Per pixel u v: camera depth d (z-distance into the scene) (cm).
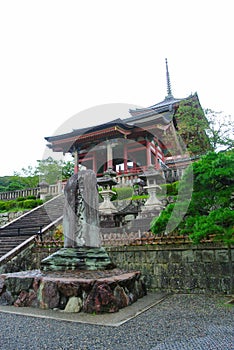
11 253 668
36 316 363
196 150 1382
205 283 533
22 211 1298
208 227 438
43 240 746
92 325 327
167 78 2197
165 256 573
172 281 556
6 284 450
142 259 590
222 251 531
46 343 273
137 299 474
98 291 384
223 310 400
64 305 388
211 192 479
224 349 256
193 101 1516
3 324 334
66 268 453
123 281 433
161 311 397
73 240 483
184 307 421
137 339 283
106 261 479
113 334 298
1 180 3123
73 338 286
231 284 506
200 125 1404
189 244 554
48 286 406
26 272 485
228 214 435
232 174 447
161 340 280
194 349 256
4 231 943
